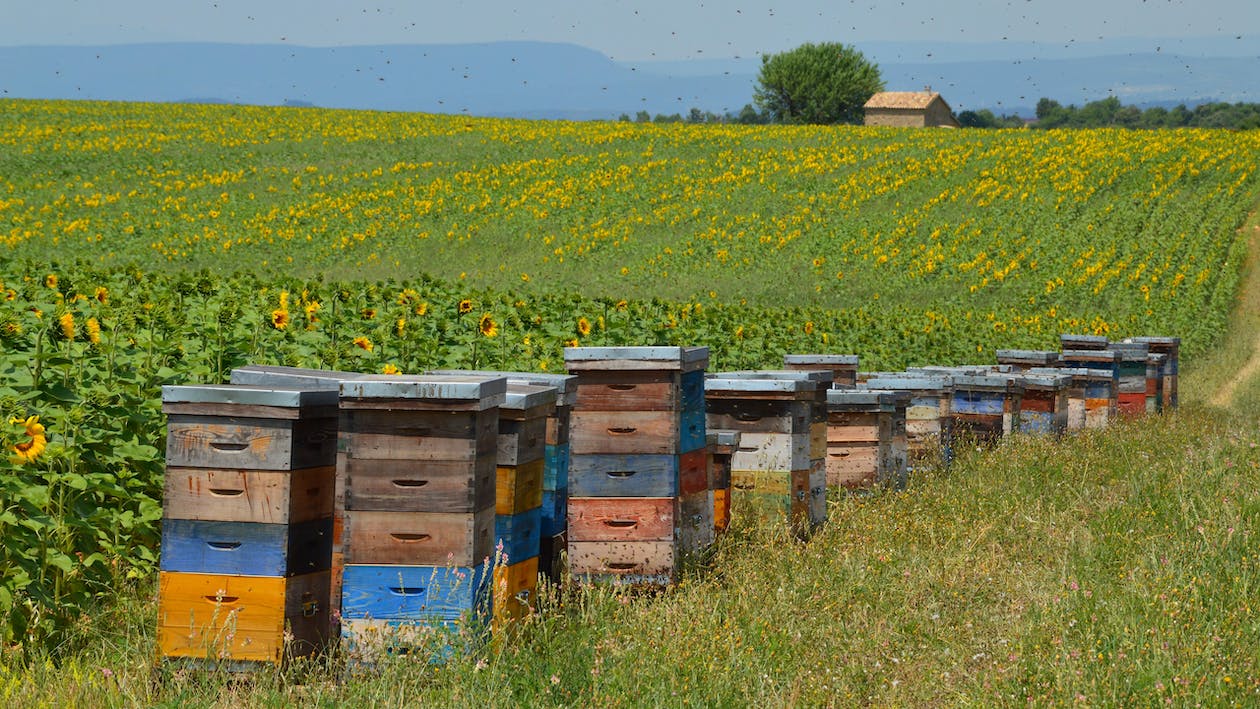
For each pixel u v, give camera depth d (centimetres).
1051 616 934
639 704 732
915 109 16488
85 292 1756
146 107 11450
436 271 5769
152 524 1051
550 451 1017
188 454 777
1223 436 2116
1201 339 4481
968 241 6309
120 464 1075
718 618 914
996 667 824
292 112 11588
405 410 789
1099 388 2523
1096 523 1317
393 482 795
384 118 11281
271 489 774
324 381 916
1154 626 889
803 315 3512
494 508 838
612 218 6981
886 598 1030
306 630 800
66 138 8844
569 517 1043
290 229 6297
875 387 1806
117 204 6856
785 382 1229
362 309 1939
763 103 19138
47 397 1072
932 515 1371
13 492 860
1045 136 9262
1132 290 5394
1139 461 1820
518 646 827
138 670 783
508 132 9956
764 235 6431
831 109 18538
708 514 1143
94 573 933
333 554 816
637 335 2502
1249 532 1165
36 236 5762
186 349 1427
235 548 776
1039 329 4481
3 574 838
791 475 1243
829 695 787
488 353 1838
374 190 7431
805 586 1034
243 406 771
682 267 5978
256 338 1581
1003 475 1675
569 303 2528
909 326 3744
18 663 788
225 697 744
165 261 5603
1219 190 7119
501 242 6419
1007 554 1227
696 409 1105
